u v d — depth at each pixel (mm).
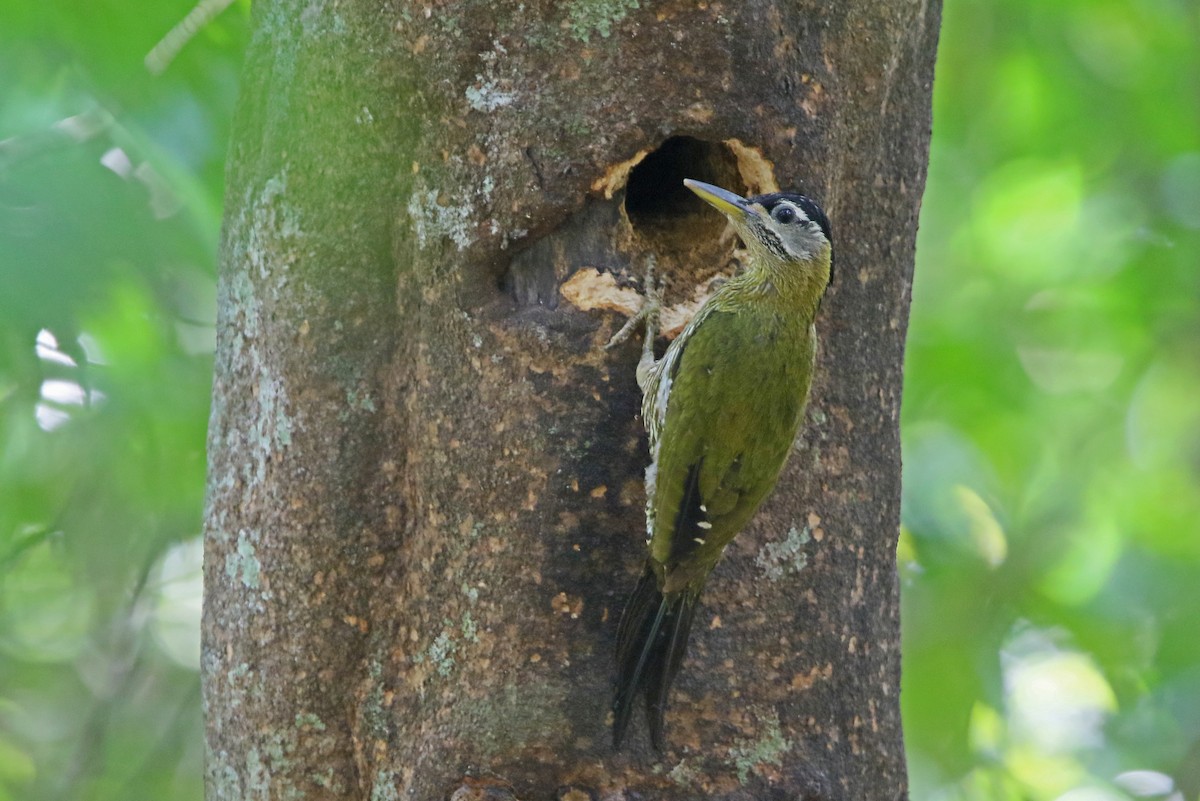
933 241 21359
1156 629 20594
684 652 9992
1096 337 21203
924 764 19375
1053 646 20922
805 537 10555
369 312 10461
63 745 19672
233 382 10891
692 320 10828
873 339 11188
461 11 10242
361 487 10352
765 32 10438
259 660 10438
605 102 10258
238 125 11203
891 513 11164
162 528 17156
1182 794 19984
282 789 10320
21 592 19812
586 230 10500
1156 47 19828
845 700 10500
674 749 9922
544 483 10148
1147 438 22031
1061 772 20375
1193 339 21016
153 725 19766
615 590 10078
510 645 10008
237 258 10953
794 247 10531
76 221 12164
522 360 10250
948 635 19469
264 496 10539
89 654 19891
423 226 10367
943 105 20344
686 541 9914
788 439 10383
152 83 13719
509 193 10266
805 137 10656
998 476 20609
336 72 10461
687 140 11711
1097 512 20953
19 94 13133
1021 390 20641
